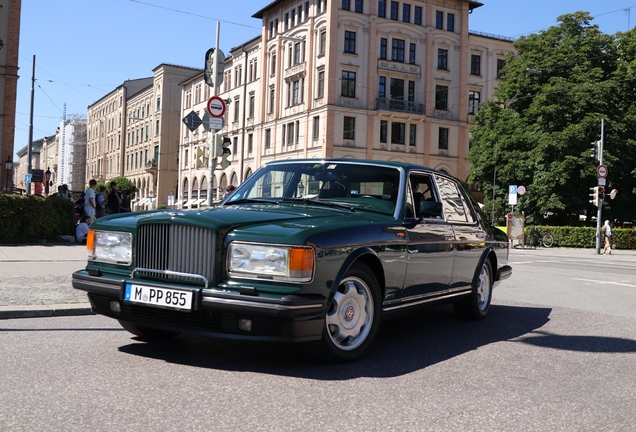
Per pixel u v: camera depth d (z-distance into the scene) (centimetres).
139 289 473
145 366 473
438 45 5384
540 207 3644
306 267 444
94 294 509
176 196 8144
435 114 5372
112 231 508
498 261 777
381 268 523
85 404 377
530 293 1044
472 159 4084
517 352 568
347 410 380
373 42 5078
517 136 3700
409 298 571
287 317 429
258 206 573
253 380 440
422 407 392
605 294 1050
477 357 541
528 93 3819
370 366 493
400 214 573
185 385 423
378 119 5112
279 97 5669
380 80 5156
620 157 3472
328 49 4925
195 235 463
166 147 8106
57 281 916
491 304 889
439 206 582
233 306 436
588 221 3900
